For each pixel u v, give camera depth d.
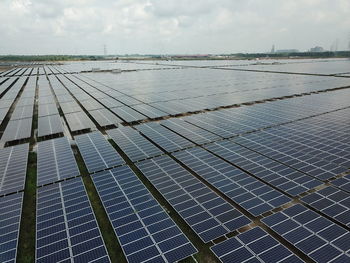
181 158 20.67
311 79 61.47
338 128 25.53
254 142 23.08
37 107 42.78
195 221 13.49
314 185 16.16
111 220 13.84
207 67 118.56
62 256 11.65
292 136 24.03
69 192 16.61
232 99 42.06
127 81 72.19
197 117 31.91
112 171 19.11
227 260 11.01
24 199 16.89
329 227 12.42
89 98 47.97
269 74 77.25
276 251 11.29
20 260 12.32
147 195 15.91
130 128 28.53
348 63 119.62
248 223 13.16
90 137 26.05
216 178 17.55
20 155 22.28
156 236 12.53
